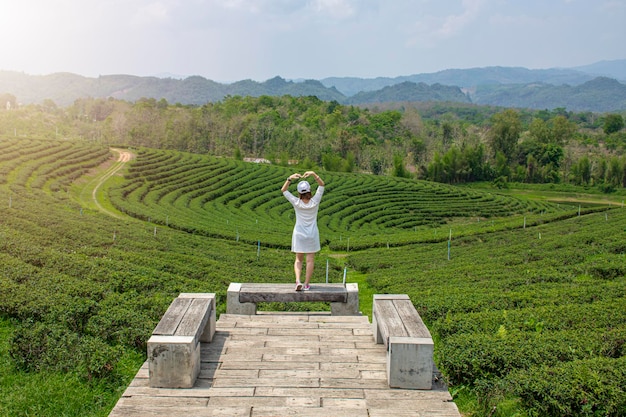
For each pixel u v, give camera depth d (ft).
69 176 202.49
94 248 90.12
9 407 29.50
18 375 34.40
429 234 152.05
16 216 114.21
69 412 29.55
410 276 87.15
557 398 31.35
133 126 379.35
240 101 545.44
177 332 24.77
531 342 40.83
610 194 303.27
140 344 40.88
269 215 188.24
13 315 47.75
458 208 221.46
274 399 23.25
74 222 118.01
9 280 55.21
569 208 245.24
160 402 22.80
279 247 133.18
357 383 24.91
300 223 33.99
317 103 570.46
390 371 24.34
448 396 23.85
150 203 180.24
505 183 328.70
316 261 114.01
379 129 460.55
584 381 32.09
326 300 34.99
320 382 24.93
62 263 70.95
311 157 362.94
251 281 79.97
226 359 27.27
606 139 415.64
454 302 58.80
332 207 202.59
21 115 419.54
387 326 26.18
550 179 346.54
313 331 31.48
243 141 391.45
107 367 34.81
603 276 82.48
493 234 145.59
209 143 385.50
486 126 524.93
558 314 51.83
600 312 52.42
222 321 33.04
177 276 73.31
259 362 26.96
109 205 172.35
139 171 228.84
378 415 22.03
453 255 114.62
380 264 106.73
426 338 24.59
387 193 240.32
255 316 34.17
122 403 22.66
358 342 29.84
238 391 23.89
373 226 184.14
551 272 83.20
